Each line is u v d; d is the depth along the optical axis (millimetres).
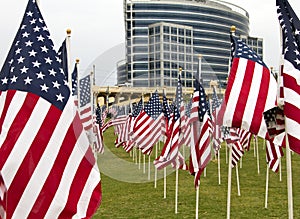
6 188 4312
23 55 4594
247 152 21438
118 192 12078
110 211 9836
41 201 4328
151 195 11602
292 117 4969
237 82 6332
